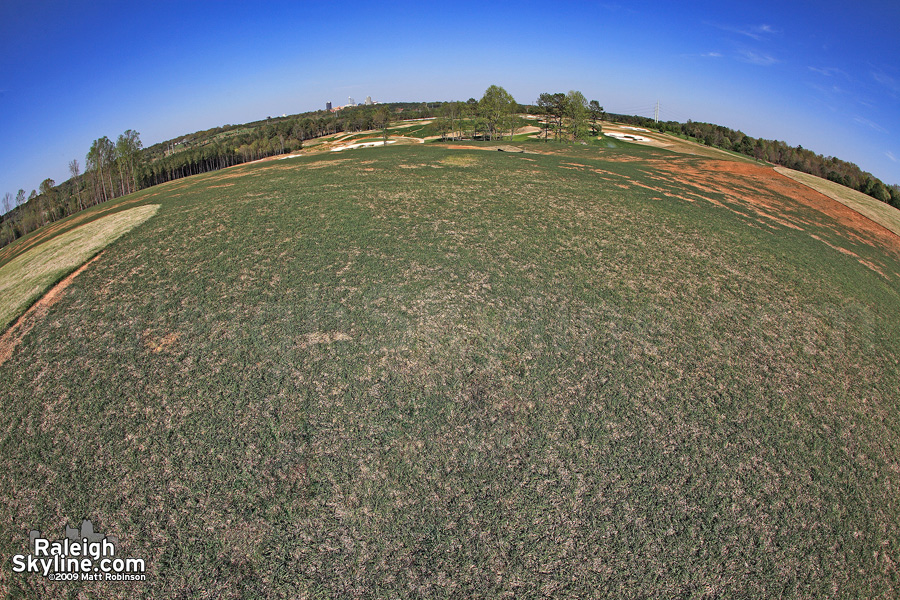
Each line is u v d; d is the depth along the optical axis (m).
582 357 18.30
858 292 26.38
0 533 12.27
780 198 43.28
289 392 16.02
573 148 64.56
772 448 15.48
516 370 17.44
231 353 17.56
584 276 23.45
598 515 13.14
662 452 14.94
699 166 52.94
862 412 17.61
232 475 13.54
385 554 12.03
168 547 11.98
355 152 56.03
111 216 32.62
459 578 11.66
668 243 28.00
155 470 13.64
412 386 16.50
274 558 11.87
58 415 15.27
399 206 30.05
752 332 20.91
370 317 19.39
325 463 13.97
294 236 25.67
